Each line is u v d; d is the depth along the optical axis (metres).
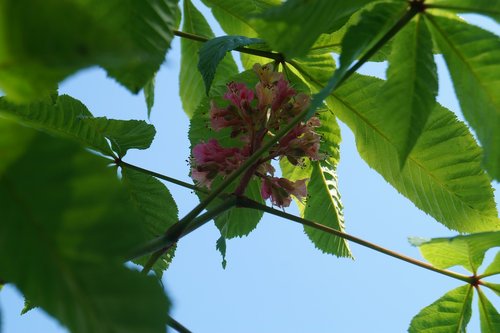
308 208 0.89
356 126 0.84
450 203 0.82
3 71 0.32
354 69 0.64
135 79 0.53
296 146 0.78
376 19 0.64
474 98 0.64
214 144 0.79
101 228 0.40
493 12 0.64
